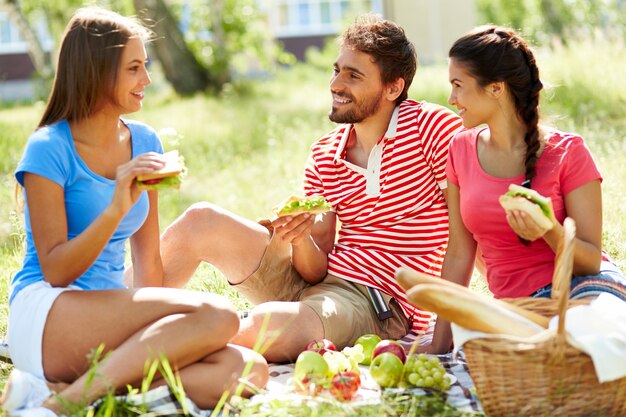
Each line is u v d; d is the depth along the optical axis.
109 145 4.22
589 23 19.66
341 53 4.96
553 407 3.53
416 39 22.20
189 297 3.92
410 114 4.96
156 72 27.83
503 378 3.57
